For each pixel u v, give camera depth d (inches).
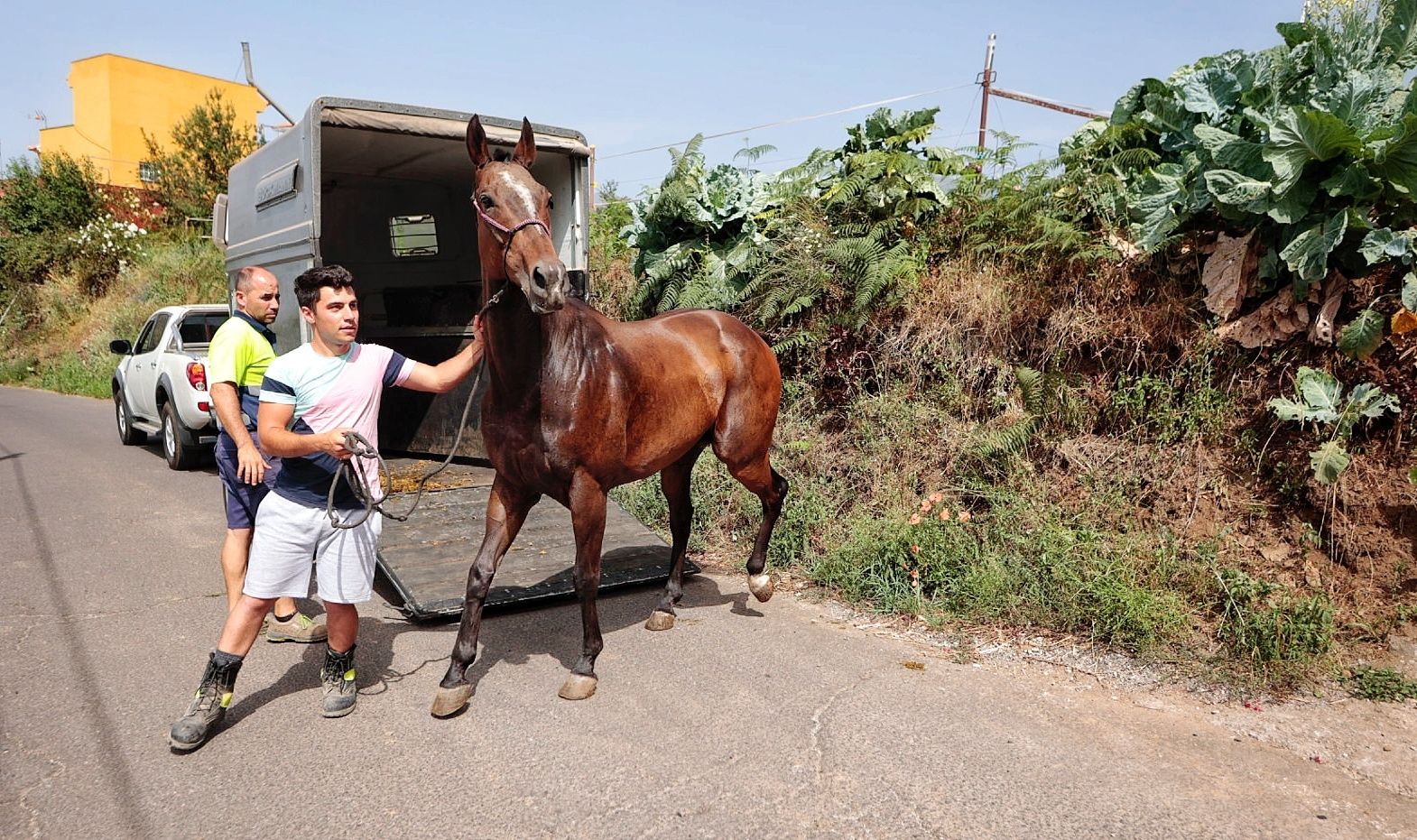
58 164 998.4
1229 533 173.9
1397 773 117.8
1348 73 180.9
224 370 144.0
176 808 110.8
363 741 129.3
